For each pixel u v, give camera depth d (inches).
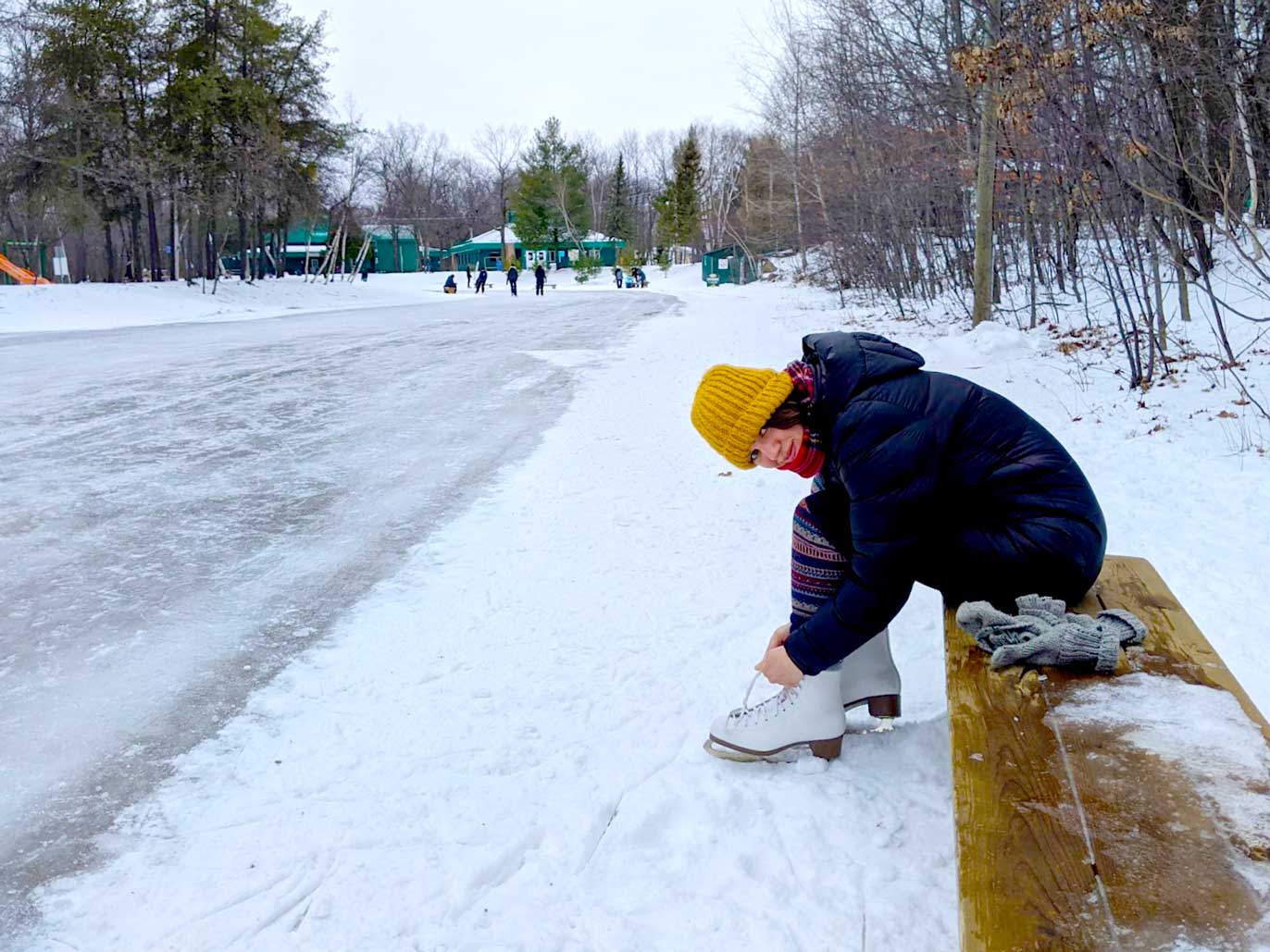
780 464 91.3
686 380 437.1
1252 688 125.2
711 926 83.0
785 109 1236.5
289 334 759.1
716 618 155.3
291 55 1656.0
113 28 1405.0
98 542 199.5
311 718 123.9
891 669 111.7
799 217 1466.5
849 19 755.4
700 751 112.0
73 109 1397.6
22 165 1461.6
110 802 104.7
